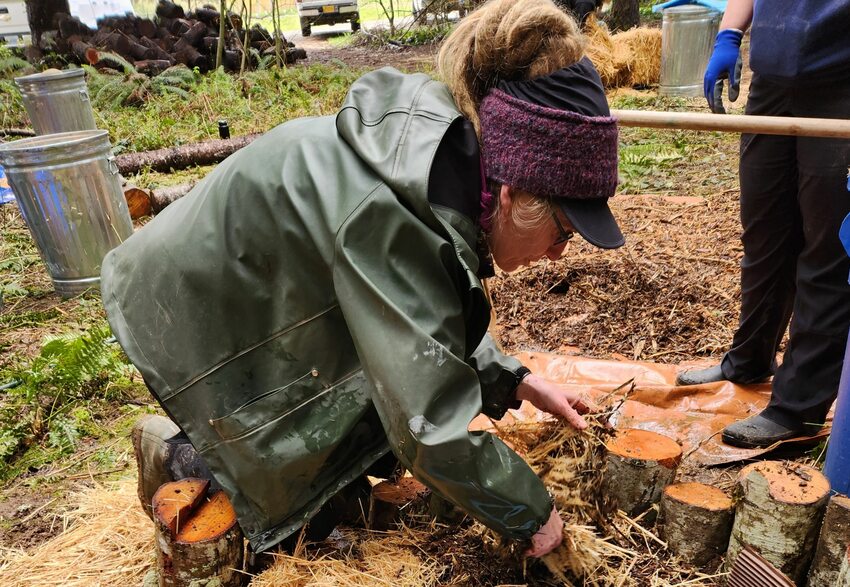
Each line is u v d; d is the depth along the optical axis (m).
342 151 1.66
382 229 1.56
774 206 2.77
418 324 1.56
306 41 19.69
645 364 3.51
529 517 1.72
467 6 13.23
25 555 2.41
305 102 10.25
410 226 1.55
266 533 1.97
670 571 2.09
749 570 1.95
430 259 1.58
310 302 1.76
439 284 1.60
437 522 2.28
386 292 1.56
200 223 1.81
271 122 9.67
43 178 4.54
